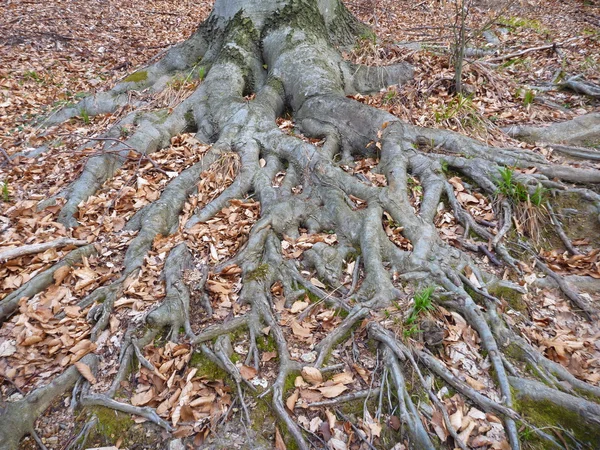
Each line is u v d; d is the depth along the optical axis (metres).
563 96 2.17
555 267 1.30
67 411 0.98
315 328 1.13
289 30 2.15
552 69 2.43
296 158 1.60
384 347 1.04
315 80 1.94
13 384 1.02
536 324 1.15
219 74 2.07
